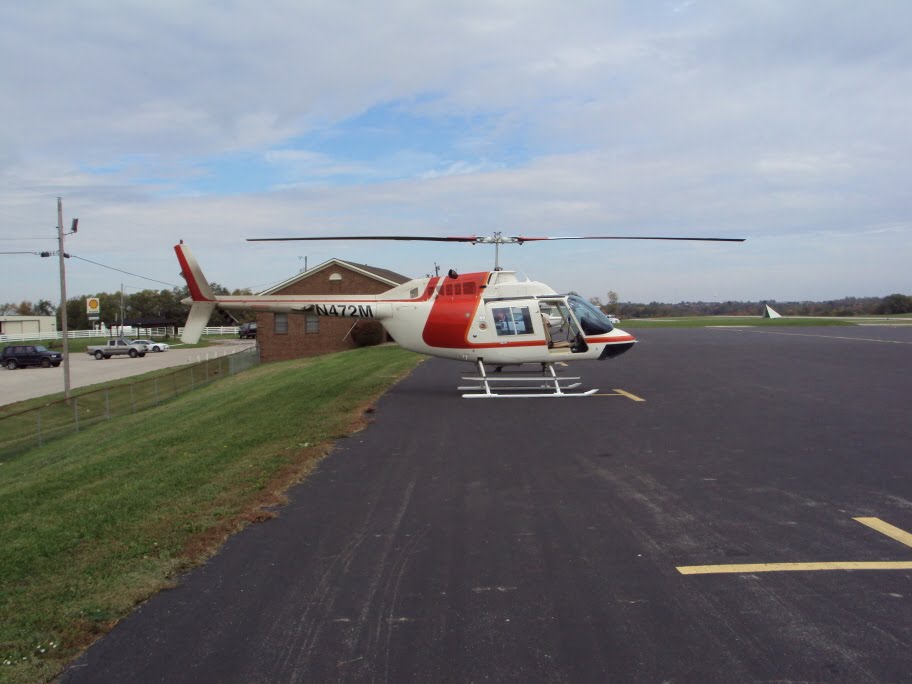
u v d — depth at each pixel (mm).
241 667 4277
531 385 18938
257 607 5121
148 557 6188
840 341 34312
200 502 7914
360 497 8031
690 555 5898
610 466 9273
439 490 8258
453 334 17141
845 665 4074
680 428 11906
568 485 8352
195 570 5891
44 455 17359
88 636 4742
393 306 17797
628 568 5641
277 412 15250
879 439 10586
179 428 14797
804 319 74375
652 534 6469
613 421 12805
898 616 4684
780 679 3939
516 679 4020
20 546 6586
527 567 5723
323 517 7281
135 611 5125
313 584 5512
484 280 17250
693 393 16234
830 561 5688
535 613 4863
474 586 5363
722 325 61781
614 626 4633
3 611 5148
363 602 5141
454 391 17969
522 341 16906
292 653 4418
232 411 16453
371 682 4043
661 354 27641
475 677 4055
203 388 31391
